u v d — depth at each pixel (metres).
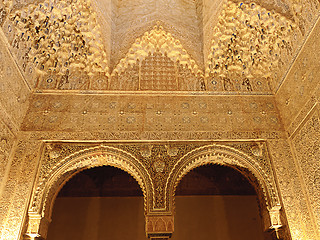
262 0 4.32
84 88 4.66
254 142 4.27
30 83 4.50
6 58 3.73
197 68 4.93
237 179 6.28
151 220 3.71
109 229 5.73
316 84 3.62
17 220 3.51
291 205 3.78
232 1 4.39
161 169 4.01
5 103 3.73
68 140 4.14
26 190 3.71
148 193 3.85
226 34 4.70
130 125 4.34
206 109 4.56
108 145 4.15
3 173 3.69
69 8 4.32
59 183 4.13
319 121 3.55
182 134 4.29
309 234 3.58
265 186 3.96
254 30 4.63
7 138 3.79
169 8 5.35
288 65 4.34
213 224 5.86
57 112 4.38
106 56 4.75
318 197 3.54
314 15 3.68
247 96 4.72
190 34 5.21
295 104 4.13
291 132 4.21
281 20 4.20
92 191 6.04
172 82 4.84
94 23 4.53
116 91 4.67
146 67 4.99
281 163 4.09
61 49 4.68
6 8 3.57
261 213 4.14
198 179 6.26
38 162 3.94
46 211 3.80
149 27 5.01
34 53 4.42
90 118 4.37
